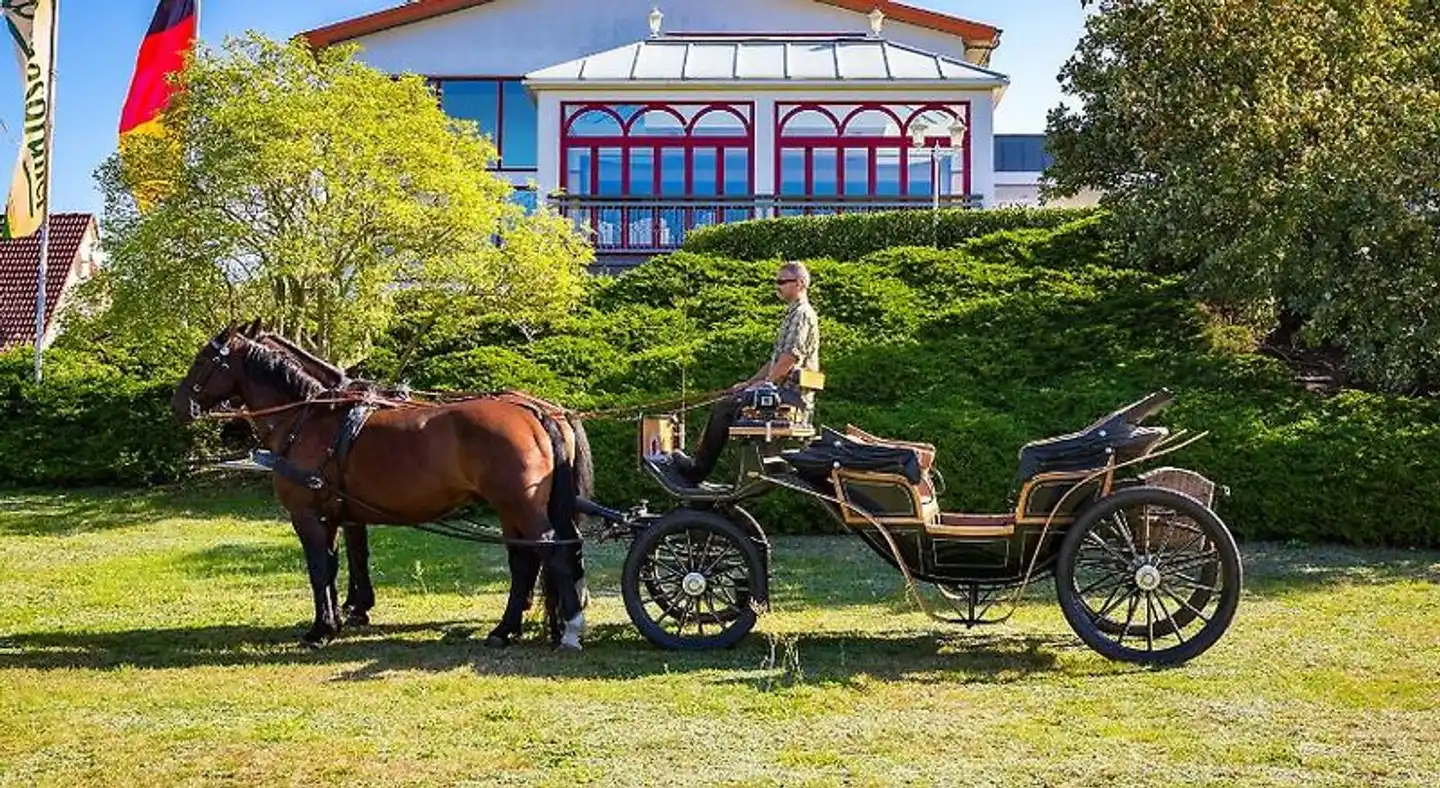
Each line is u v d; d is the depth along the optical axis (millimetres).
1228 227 15875
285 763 5953
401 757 6035
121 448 16766
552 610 8383
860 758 6012
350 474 8500
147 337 14953
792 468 8320
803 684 7375
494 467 8297
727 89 26531
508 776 5773
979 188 26406
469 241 15656
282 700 7055
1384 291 14211
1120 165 19000
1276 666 7770
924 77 26375
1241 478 12859
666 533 8328
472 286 15945
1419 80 15547
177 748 6184
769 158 26609
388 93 15414
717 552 8461
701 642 8344
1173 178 16250
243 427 15906
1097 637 7902
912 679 7551
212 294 14492
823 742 6262
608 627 9078
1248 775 5738
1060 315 17594
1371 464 12547
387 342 18000
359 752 6105
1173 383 15234
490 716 6711
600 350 17391
